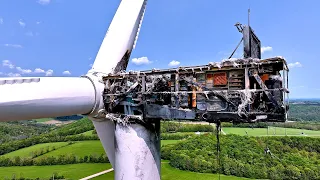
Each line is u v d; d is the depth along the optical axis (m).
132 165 12.29
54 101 11.05
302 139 95.75
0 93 9.73
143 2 16.88
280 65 9.63
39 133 184.00
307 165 75.69
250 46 11.05
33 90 10.48
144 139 12.41
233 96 10.23
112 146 14.84
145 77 12.02
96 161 98.88
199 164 78.94
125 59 16.20
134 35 16.61
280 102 9.54
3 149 124.44
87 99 12.47
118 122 12.63
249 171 73.75
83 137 138.75
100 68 14.86
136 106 12.32
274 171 72.69
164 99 12.48
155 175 12.87
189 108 11.41
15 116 10.21
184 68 11.06
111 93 12.97
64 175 84.06
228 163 76.50
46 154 110.44
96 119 13.88
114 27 15.92
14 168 95.94
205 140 94.25
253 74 9.93
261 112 9.63
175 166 83.06
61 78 11.87
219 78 10.84
